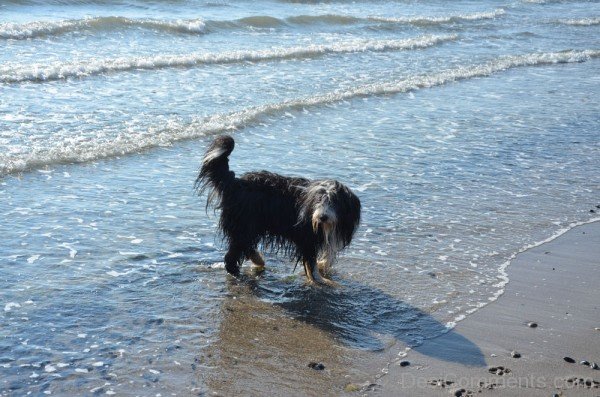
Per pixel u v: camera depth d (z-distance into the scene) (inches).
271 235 297.7
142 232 323.6
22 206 338.3
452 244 335.0
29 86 529.3
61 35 700.7
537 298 287.3
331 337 251.9
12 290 263.9
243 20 872.3
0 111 465.7
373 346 246.8
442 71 735.1
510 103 626.8
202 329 251.0
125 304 262.2
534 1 1488.7
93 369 220.7
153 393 211.2
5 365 218.5
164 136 448.8
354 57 765.9
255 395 213.8
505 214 375.6
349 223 288.8
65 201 348.8
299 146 462.3
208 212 352.2
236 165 413.4
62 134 434.9
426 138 503.2
